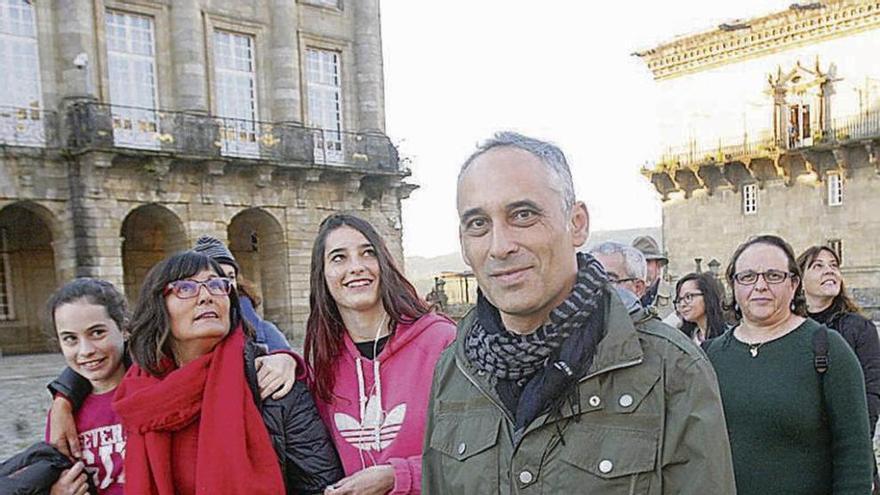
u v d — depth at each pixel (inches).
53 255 1050.1
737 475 133.1
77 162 930.1
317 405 133.3
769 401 132.2
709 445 72.7
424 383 129.0
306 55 1173.1
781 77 1481.3
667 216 1702.8
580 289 79.1
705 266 1625.2
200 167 1019.3
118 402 114.3
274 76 1130.0
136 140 979.9
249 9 1105.4
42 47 930.7
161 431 113.1
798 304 143.8
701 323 223.6
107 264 936.9
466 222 78.2
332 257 133.0
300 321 1118.4
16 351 1019.9
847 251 1411.2
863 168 1384.1
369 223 138.3
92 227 925.8
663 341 77.7
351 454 128.4
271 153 1104.2
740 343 144.0
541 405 76.0
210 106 1060.5
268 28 1128.2
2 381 708.0
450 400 88.0
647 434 74.1
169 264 117.3
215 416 111.6
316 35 1179.3
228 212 1051.9
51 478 120.6
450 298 1307.8
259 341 164.6
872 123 1363.2
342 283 131.3
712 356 146.7
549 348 77.6
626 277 190.1
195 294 114.5
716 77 1596.9
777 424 131.0
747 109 1547.7
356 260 131.6
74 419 127.1
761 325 141.3
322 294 135.9
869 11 1350.9
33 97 925.8
